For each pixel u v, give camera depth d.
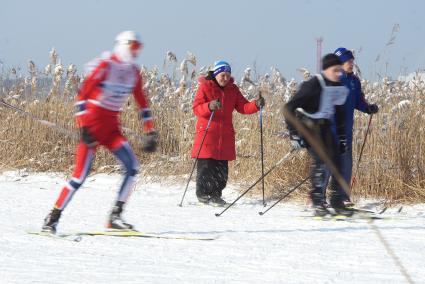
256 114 32.75
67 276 13.97
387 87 32.12
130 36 18.86
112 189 31.03
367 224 22.28
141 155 34.97
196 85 36.38
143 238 18.92
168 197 29.39
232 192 29.86
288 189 28.89
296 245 18.25
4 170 34.97
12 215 22.73
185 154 33.50
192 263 15.65
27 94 38.50
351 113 24.73
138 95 19.91
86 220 22.09
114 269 14.79
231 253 16.97
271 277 14.27
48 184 32.19
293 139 22.80
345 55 25.02
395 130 28.39
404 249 17.80
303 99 22.00
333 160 22.55
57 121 36.81
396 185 27.30
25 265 15.06
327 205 24.64
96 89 18.91
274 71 34.72
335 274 14.66
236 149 32.09
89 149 19.14
